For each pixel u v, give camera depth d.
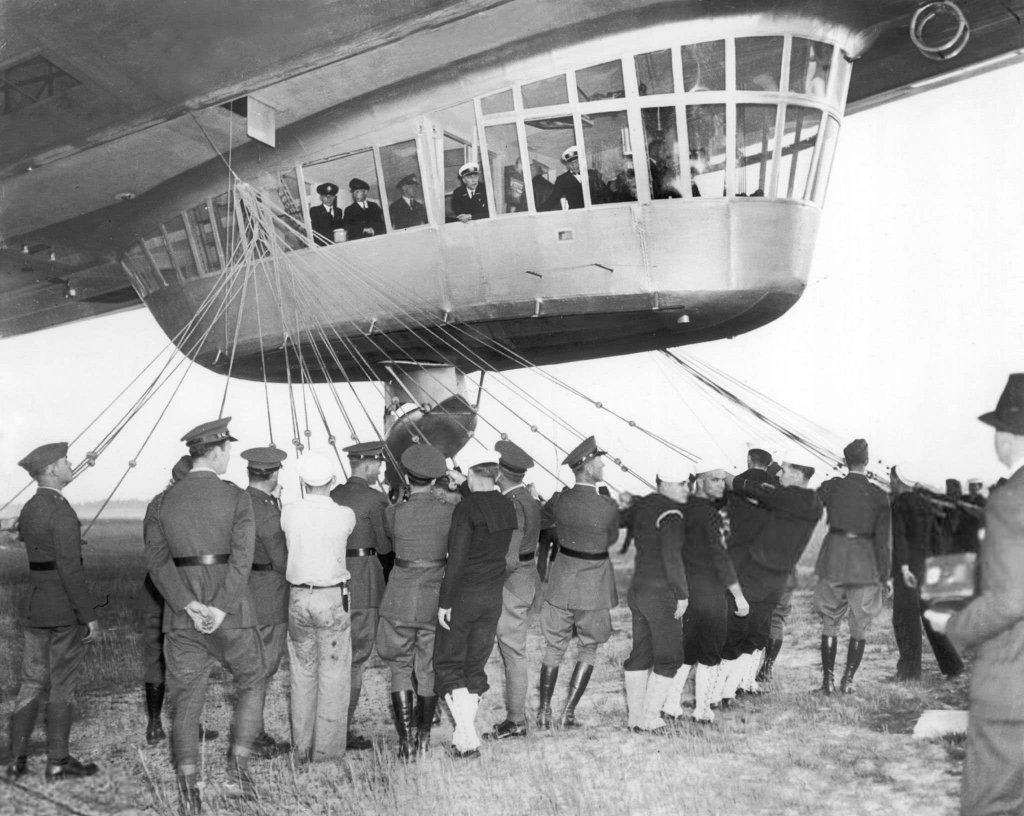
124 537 14.80
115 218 14.98
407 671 6.82
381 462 7.63
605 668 9.83
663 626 7.17
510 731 7.23
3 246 17.58
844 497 8.12
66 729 6.52
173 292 14.63
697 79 10.49
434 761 6.61
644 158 10.57
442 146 11.49
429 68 11.13
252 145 12.65
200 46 11.09
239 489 5.98
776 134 10.57
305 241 12.42
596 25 10.38
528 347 13.18
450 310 11.72
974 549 7.54
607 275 10.90
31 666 6.59
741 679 8.14
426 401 13.47
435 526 6.78
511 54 10.77
